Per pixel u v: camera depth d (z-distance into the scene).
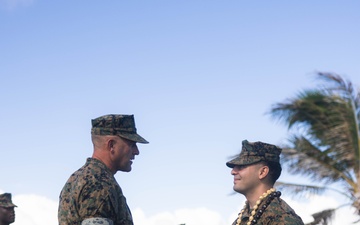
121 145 5.18
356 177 24.02
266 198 5.73
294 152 24.48
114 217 4.93
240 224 5.82
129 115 5.29
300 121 24.30
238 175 5.87
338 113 23.64
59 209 5.02
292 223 5.53
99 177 4.96
